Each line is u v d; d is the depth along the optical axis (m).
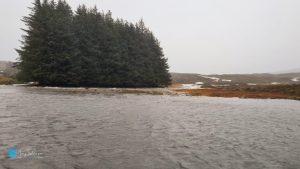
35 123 14.11
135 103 27.70
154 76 82.62
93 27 65.06
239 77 174.75
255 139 12.75
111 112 19.89
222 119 18.88
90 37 63.09
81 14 65.12
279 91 50.47
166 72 90.44
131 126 14.73
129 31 79.12
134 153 9.73
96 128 13.70
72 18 63.94
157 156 9.50
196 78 160.38
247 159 9.55
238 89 56.06
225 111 23.70
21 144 10.05
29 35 54.44
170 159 9.23
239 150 10.69
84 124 14.59
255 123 17.53
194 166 8.63
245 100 37.44
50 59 53.12
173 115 19.94
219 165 8.81
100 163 8.50
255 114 22.20
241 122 17.78
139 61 77.31
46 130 12.62
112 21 75.62
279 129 15.52
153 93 46.22
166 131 13.84
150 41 90.69
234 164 8.97
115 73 67.94
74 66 56.31
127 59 72.31
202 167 8.56
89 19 65.19
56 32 54.50
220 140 12.30
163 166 8.52
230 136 13.23
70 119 15.92
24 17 54.78
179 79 150.38
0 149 9.27
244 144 11.70
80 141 10.98
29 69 53.09
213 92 50.28
